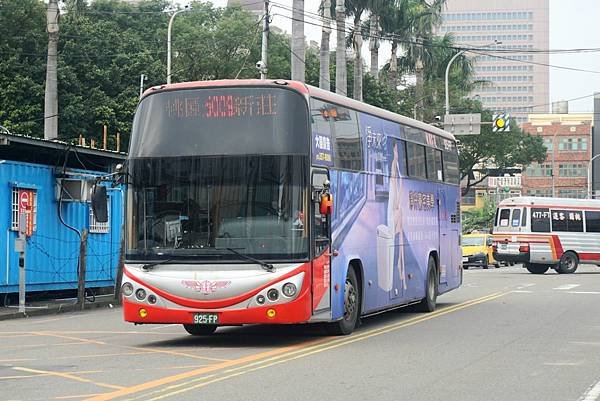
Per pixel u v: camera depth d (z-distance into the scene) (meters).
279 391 9.88
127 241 14.07
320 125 14.41
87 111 46.19
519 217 41.06
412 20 60.50
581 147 118.62
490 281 34.09
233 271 13.59
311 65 58.44
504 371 11.45
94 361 12.56
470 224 79.75
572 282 33.12
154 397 9.49
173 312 13.70
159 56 55.25
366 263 16.39
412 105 60.62
